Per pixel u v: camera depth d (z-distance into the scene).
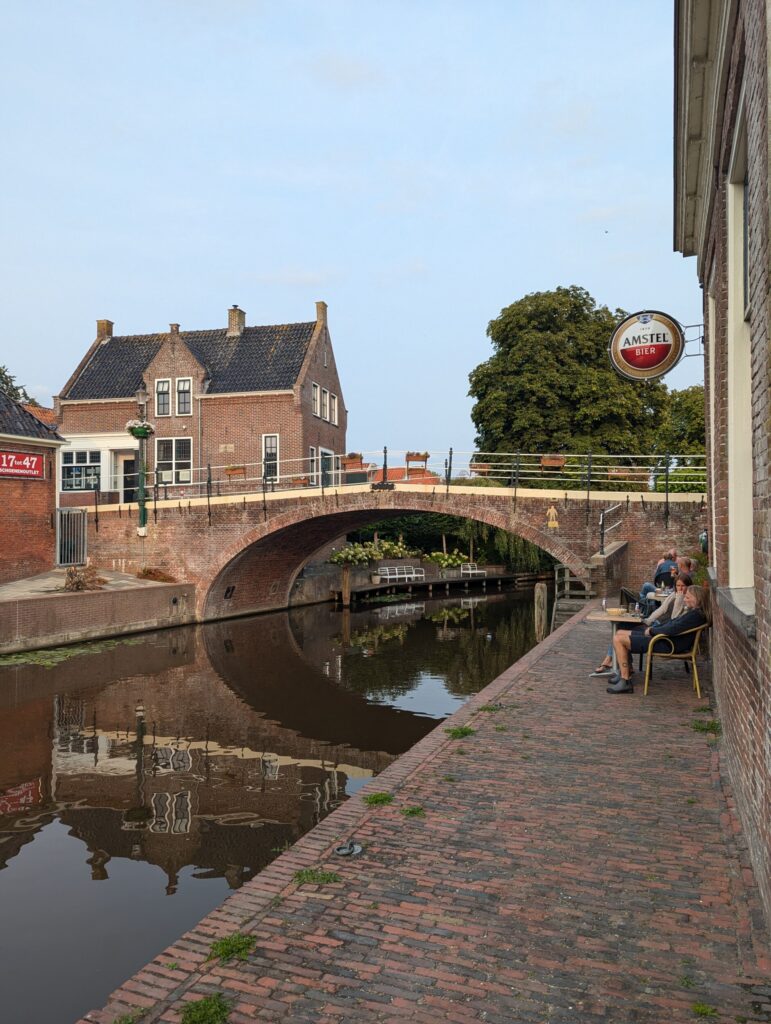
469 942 3.39
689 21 5.55
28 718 11.95
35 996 4.55
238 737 10.99
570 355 30.83
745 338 5.80
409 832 4.59
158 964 3.26
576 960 3.24
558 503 19.69
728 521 6.25
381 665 16.98
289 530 23.59
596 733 6.63
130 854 6.82
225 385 30.17
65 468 31.12
